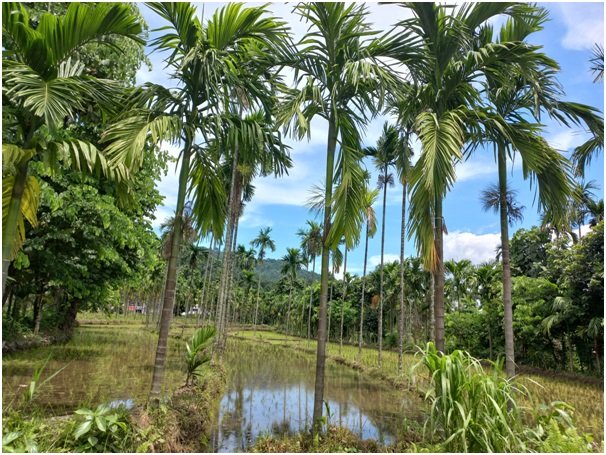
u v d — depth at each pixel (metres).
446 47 5.62
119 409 4.40
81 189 8.04
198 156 6.07
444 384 3.86
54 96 3.70
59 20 3.96
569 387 10.80
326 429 5.35
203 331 7.55
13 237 3.92
